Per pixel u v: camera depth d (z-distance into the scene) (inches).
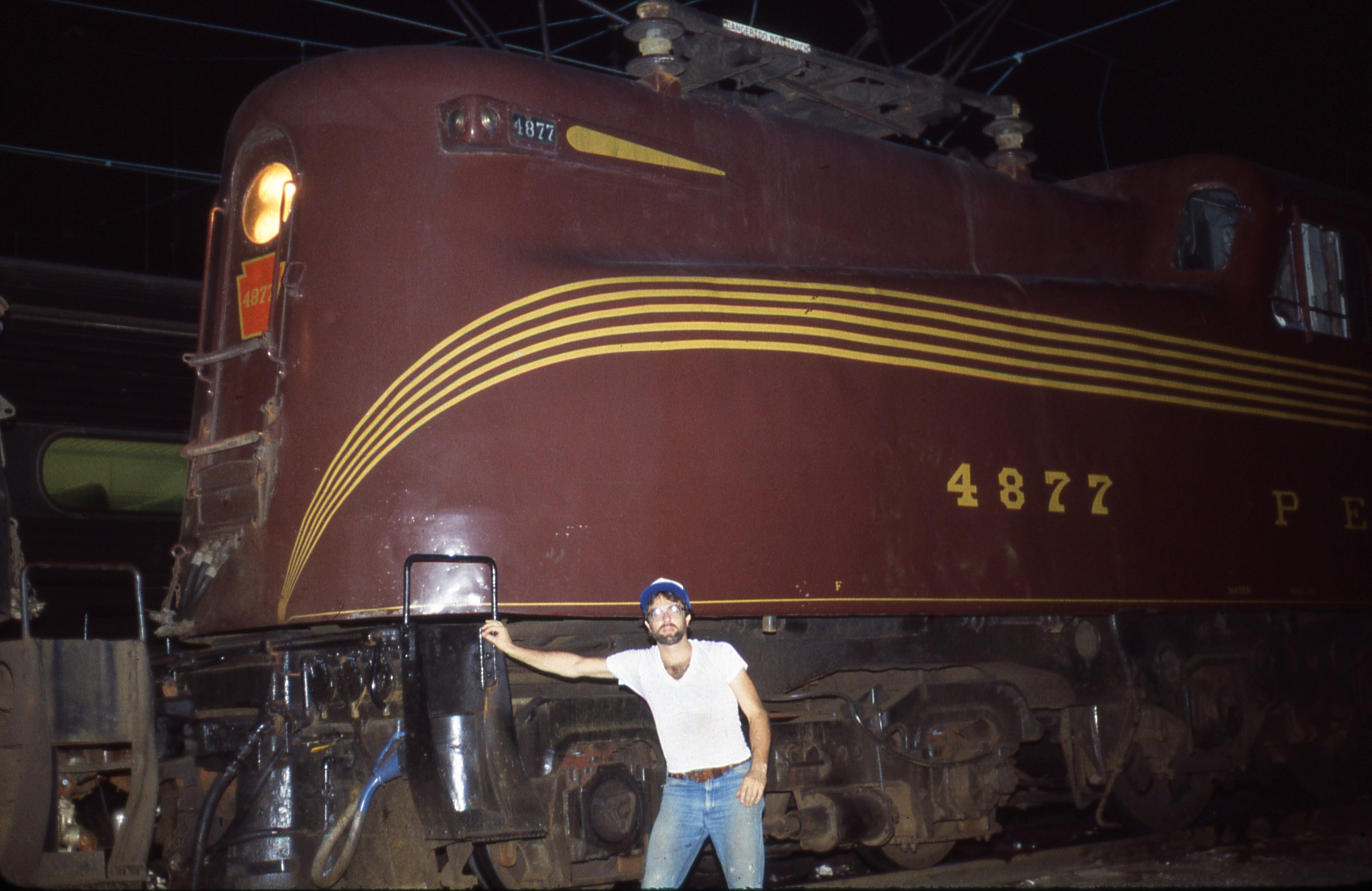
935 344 262.2
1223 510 309.0
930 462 255.3
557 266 220.7
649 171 239.9
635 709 231.6
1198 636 315.9
